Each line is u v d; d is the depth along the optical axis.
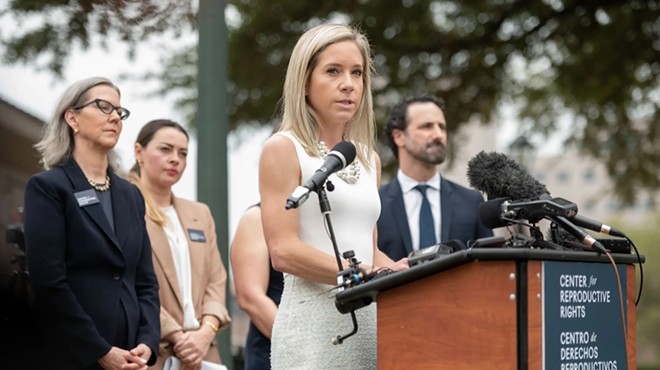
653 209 25.69
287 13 22.05
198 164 10.21
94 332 7.29
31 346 7.54
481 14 22.73
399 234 9.61
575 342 5.07
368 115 6.35
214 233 9.48
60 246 7.36
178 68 15.98
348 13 22.25
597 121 24.11
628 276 5.48
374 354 5.97
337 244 6.02
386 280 5.10
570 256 5.05
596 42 22.52
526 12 22.66
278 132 6.18
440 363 5.02
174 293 8.74
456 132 22.91
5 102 8.91
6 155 8.84
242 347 13.09
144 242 8.00
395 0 22.14
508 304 4.88
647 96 23.23
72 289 7.43
